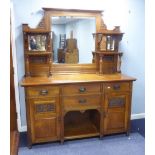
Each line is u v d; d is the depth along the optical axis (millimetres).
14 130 2434
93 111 2705
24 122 2656
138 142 2396
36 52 2414
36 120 2193
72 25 2545
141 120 3016
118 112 2434
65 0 2477
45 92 2139
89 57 2676
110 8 2635
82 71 2676
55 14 2457
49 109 2203
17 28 2389
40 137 2252
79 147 2285
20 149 2240
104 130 2439
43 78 2369
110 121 2434
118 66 2750
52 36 2504
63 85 2168
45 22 2441
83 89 2238
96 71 2719
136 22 2762
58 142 2389
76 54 2625
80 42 2607
